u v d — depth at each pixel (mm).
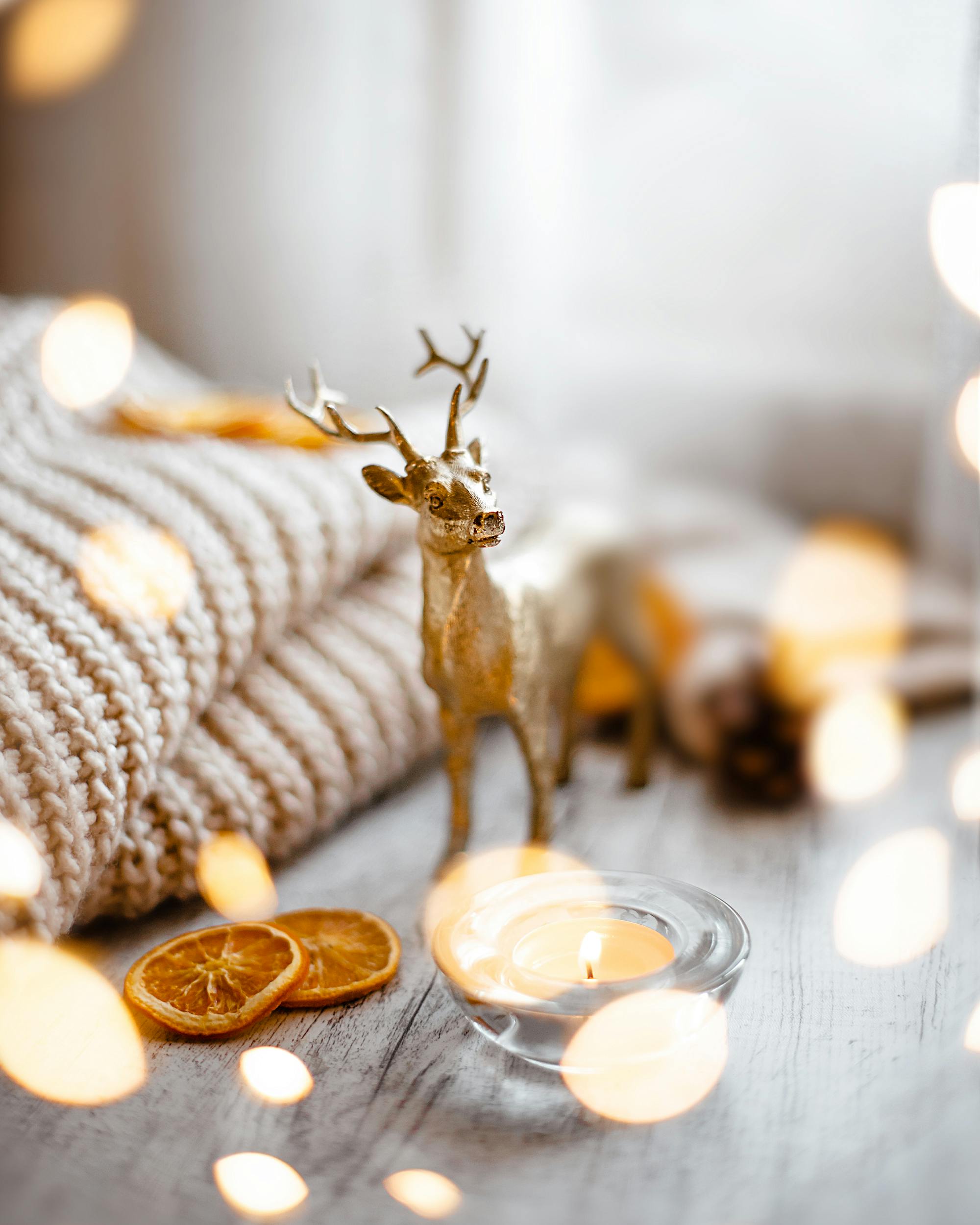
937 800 594
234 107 890
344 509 594
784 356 835
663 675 657
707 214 833
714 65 812
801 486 843
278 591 558
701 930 442
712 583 712
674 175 833
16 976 451
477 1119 426
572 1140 418
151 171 915
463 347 868
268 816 530
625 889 466
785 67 801
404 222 869
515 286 852
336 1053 451
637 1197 400
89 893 492
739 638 668
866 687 655
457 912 455
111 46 900
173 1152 417
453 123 842
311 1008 469
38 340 651
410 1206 399
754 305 837
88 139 921
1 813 454
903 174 788
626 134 834
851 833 569
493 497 480
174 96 898
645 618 611
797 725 630
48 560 512
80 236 939
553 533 592
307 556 572
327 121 873
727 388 847
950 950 491
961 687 673
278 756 538
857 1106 426
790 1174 405
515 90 828
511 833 570
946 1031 452
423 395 884
